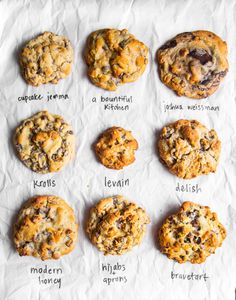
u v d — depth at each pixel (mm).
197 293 660
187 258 648
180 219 644
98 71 651
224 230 655
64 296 649
